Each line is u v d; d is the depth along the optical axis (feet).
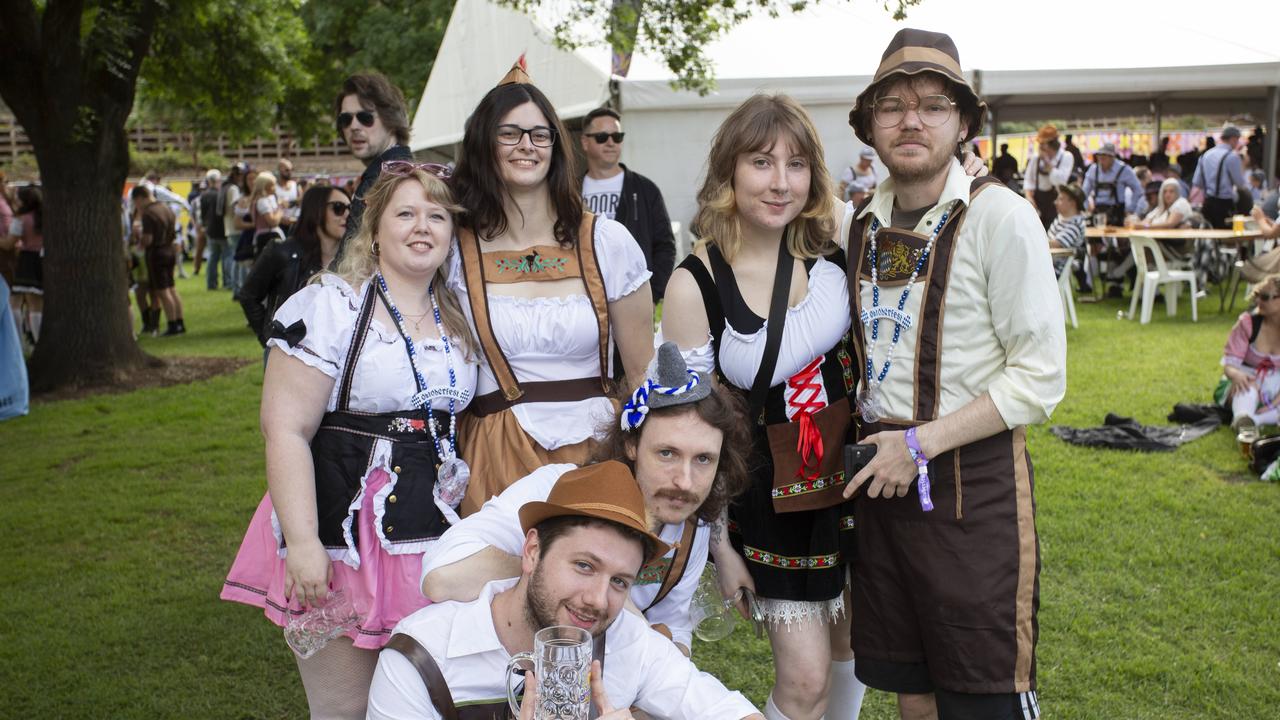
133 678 12.30
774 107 8.40
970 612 7.84
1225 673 11.53
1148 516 16.44
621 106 35.55
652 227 19.25
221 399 28.68
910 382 8.10
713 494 7.71
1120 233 36.04
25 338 35.99
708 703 7.02
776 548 8.75
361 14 82.79
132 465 22.00
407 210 8.53
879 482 7.94
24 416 26.94
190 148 122.21
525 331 9.07
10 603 14.58
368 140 13.87
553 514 6.42
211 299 52.65
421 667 6.61
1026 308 7.58
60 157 30.50
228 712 11.55
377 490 8.50
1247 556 14.75
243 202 47.83
